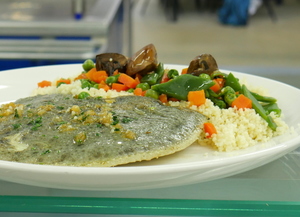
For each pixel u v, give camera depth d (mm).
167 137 278
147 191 238
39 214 229
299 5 2059
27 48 835
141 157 257
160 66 427
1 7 971
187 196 231
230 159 241
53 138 272
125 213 227
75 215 227
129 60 428
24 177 231
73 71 493
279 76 1124
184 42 1518
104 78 425
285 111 382
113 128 281
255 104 365
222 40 1553
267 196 231
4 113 315
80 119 294
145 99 342
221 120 346
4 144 269
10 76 463
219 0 1979
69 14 899
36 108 320
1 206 226
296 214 226
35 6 968
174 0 1798
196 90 373
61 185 233
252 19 1839
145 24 1739
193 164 233
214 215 228
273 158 263
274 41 1542
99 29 830
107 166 249
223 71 467
